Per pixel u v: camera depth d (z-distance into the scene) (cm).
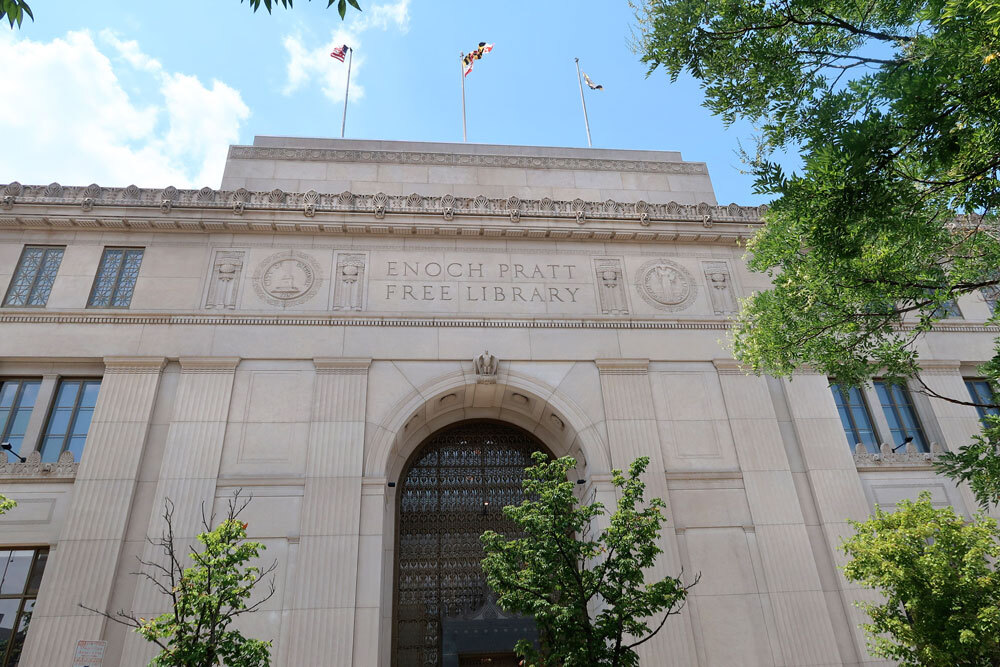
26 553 1691
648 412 1994
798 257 1387
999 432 1257
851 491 1950
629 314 2145
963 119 1000
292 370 1947
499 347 2048
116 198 2122
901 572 1422
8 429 1842
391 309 2069
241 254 2105
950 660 1348
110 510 1700
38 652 1530
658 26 1245
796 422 2047
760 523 1877
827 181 1058
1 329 1909
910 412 2192
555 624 1276
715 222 2308
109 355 1898
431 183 2566
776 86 1191
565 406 1991
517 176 2622
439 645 1839
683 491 1905
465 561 1950
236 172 2488
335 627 1627
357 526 1752
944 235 1282
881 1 1135
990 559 1883
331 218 2164
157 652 1562
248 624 1614
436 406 2033
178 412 1841
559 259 2227
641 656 1666
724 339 2091
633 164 2722
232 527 1259
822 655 1720
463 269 2167
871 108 1062
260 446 1833
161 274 2045
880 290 1259
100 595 1602
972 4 939
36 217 2075
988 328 2303
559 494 1370
